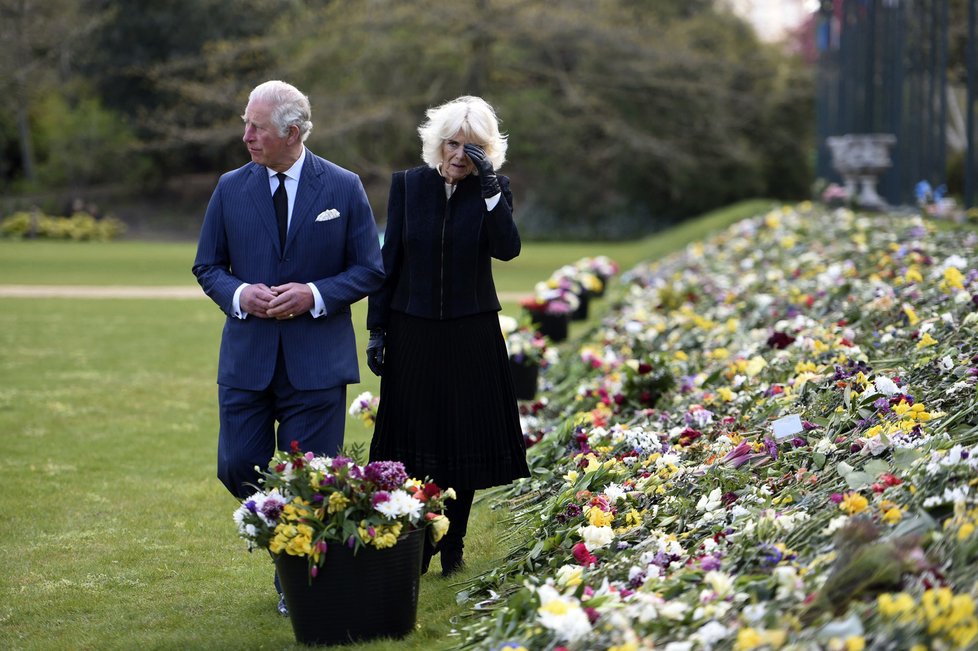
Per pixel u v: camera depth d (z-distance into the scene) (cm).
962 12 3384
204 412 1304
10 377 1545
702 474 664
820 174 4588
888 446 590
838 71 4000
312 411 634
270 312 613
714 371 974
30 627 619
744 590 464
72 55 6494
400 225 673
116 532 814
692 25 5934
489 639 488
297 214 636
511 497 839
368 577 552
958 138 3556
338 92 4703
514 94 5472
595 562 579
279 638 586
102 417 1267
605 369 1198
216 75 5456
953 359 727
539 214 6216
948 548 435
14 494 918
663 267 2525
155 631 609
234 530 820
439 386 663
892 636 373
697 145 5981
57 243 5325
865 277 1268
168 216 6569
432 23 4500
